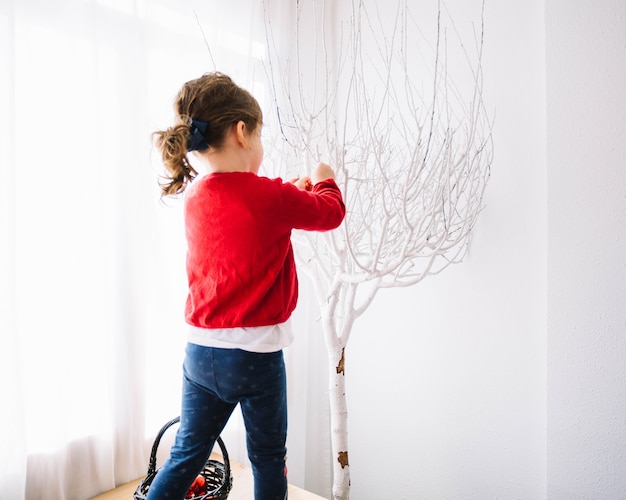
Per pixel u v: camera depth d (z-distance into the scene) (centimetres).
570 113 129
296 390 188
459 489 162
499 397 152
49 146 125
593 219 127
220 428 99
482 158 151
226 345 90
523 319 146
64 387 125
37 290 123
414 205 132
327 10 190
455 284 161
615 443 125
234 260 90
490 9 150
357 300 190
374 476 187
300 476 188
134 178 140
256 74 177
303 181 110
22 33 121
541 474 143
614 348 125
